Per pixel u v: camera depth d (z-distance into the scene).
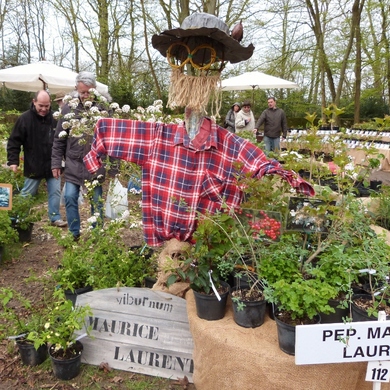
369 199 4.04
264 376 1.89
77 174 4.04
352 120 15.89
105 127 2.51
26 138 4.70
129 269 2.98
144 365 2.47
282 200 2.61
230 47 2.26
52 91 10.54
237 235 2.23
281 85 10.15
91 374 2.46
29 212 4.73
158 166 2.50
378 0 13.54
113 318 2.50
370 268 2.17
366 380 1.83
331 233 2.26
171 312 2.43
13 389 2.34
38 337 2.40
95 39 15.66
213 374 2.04
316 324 1.76
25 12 19.12
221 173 2.46
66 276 2.81
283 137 8.35
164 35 2.21
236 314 2.10
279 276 2.12
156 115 3.62
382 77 15.98
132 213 3.82
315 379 1.87
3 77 7.71
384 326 1.76
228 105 18.28
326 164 2.87
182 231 2.52
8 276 3.72
